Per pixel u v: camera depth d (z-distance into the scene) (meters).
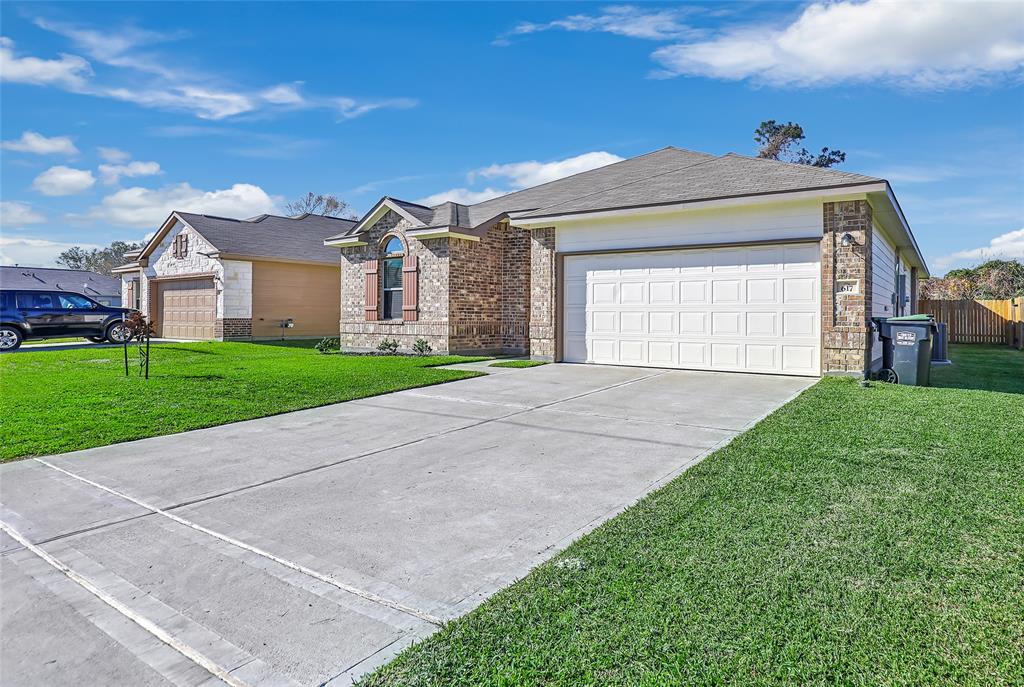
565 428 6.50
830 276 9.61
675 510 3.81
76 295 18.11
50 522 3.99
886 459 4.78
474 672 2.24
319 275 23.66
